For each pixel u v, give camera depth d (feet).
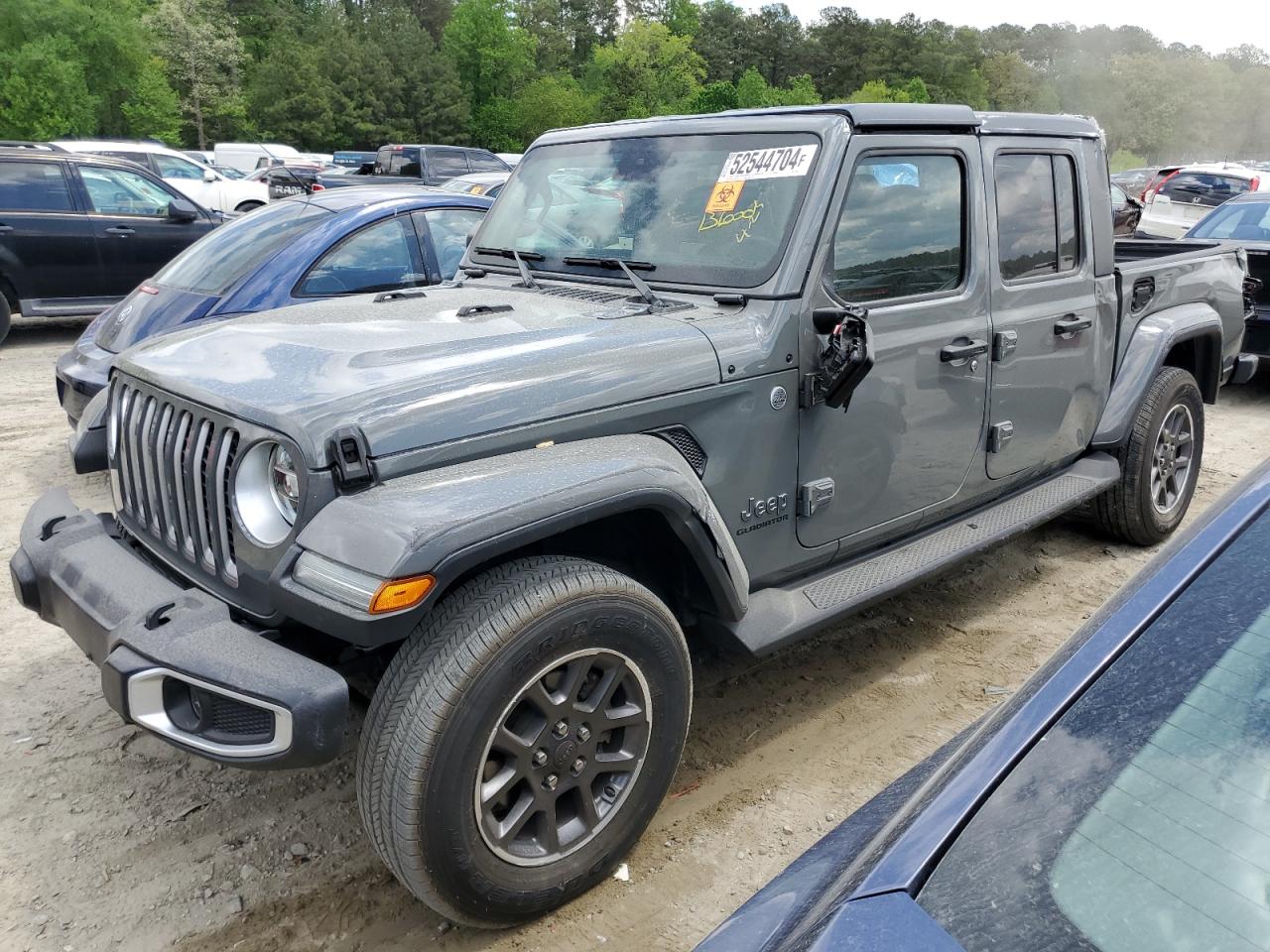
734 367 9.48
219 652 7.32
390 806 7.32
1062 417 13.96
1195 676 4.55
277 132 245.45
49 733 11.32
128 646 7.57
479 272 12.71
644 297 10.46
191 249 21.61
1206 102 417.28
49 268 32.32
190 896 8.83
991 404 12.47
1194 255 17.12
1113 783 4.22
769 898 4.81
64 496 10.37
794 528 10.45
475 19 286.05
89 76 160.66
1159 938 3.66
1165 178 59.36
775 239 10.11
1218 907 3.72
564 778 8.18
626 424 8.87
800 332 9.95
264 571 7.80
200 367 9.01
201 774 10.62
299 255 19.22
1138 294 15.43
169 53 215.10
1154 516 16.24
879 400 10.87
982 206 12.02
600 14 399.03
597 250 11.61
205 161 107.86
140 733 11.34
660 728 8.74
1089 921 3.76
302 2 328.70
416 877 7.47
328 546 7.22
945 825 4.31
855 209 10.48
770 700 12.11
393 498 7.39
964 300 11.82
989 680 12.59
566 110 274.98
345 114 251.19
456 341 9.00
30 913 8.59
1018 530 12.86
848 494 10.87
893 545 12.03
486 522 7.25
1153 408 15.46
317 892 8.93
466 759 7.36
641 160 11.69
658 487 8.27
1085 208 13.89
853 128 10.39
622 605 8.12
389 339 9.19
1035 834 4.13
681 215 11.00
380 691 7.54
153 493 9.20
